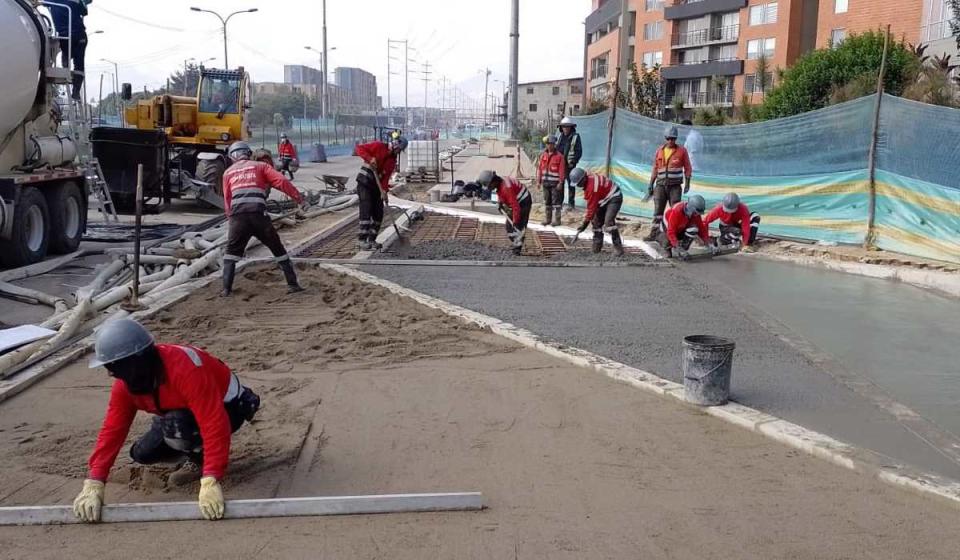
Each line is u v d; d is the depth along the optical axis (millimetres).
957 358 7191
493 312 8555
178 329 7719
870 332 8062
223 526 3930
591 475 4613
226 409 4344
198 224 15672
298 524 3969
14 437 5129
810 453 4938
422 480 4535
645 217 16719
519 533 3918
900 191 11922
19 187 10633
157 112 20406
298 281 10039
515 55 38219
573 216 17328
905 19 29125
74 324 7293
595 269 11430
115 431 4020
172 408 4059
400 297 9164
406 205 20469
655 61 56781
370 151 12242
